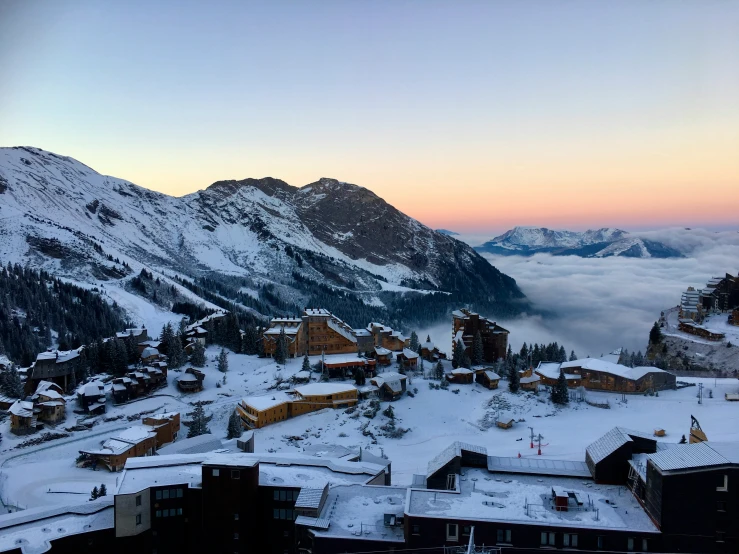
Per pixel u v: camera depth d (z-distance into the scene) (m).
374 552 58.59
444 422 157.00
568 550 56.12
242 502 67.38
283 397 161.88
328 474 76.44
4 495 113.00
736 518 55.00
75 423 154.50
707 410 152.88
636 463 65.19
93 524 68.81
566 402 164.12
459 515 58.62
